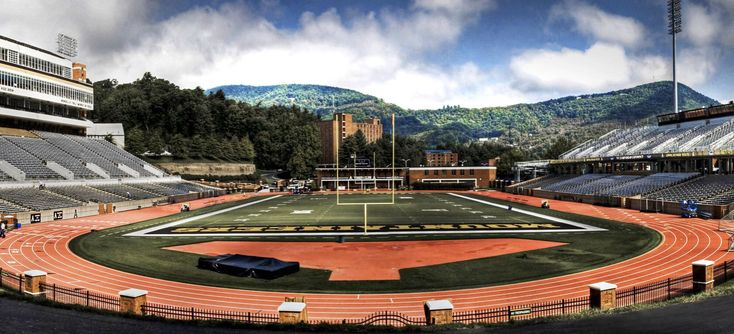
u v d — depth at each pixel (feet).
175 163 449.48
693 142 261.85
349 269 102.53
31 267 103.71
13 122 283.18
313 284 89.97
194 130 528.22
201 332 57.21
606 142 355.56
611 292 66.95
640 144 307.78
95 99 554.46
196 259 113.60
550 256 112.68
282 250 125.80
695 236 133.49
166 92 576.61
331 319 69.97
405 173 455.22
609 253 114.11
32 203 197.77
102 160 306.14
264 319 69.05
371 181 451.94
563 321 58.54
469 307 74.64
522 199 301.43
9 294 70.33
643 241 128.77
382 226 170.71
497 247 126.11
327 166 517.14
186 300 79.82
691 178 233.35
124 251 123.75
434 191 415.03
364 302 78.59
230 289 86.63
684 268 96.02
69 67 308.19
